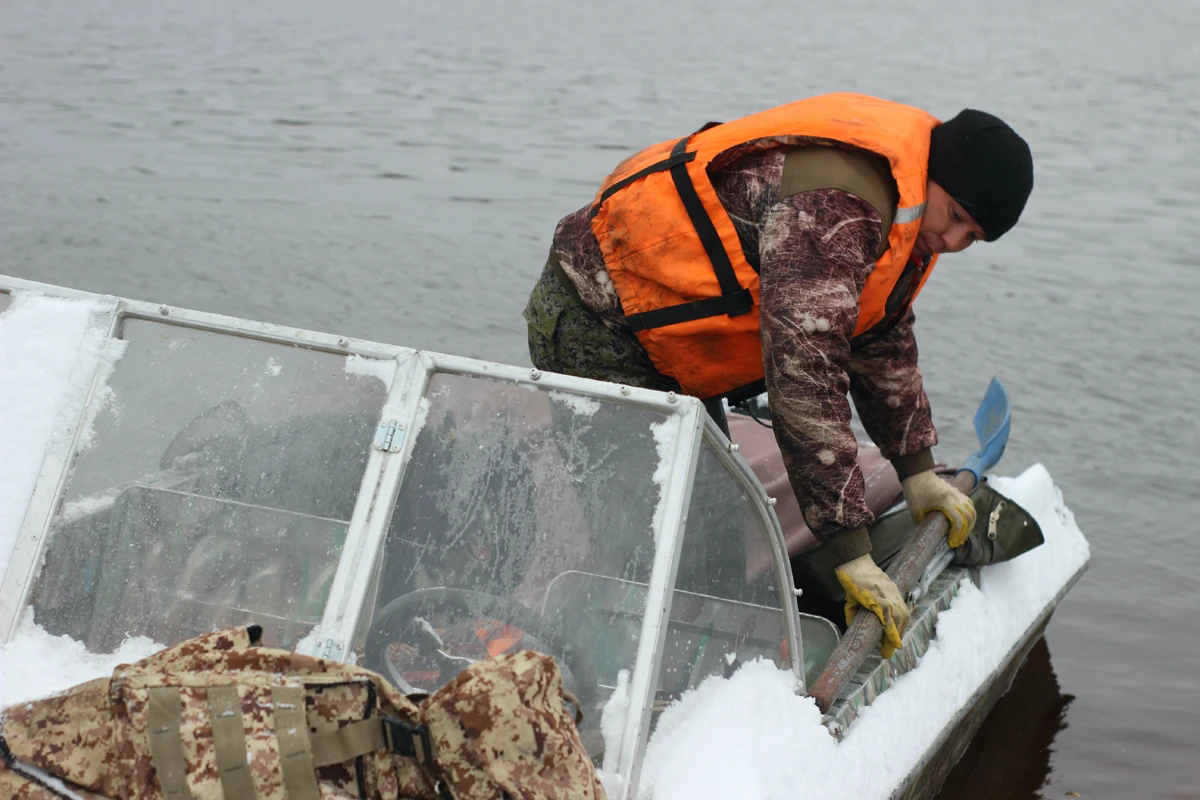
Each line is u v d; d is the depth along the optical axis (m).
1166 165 10.23
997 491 3.48
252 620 1.95
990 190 2.47
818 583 3.15
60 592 1.99
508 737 1.52
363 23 15.88
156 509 2.03
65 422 2.05
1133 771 3.45
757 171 2.38
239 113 10.55
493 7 17.86
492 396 1.97
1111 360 6.31
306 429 2.01
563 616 1.87
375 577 1.91
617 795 1.73
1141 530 4.84
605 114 11.23
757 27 17.22
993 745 3.56
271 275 6.78
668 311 2.48
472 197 8.50
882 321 2.82
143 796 1.50
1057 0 20.70
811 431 2.28
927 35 16.91
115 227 7.37
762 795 1.88
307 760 1.52
